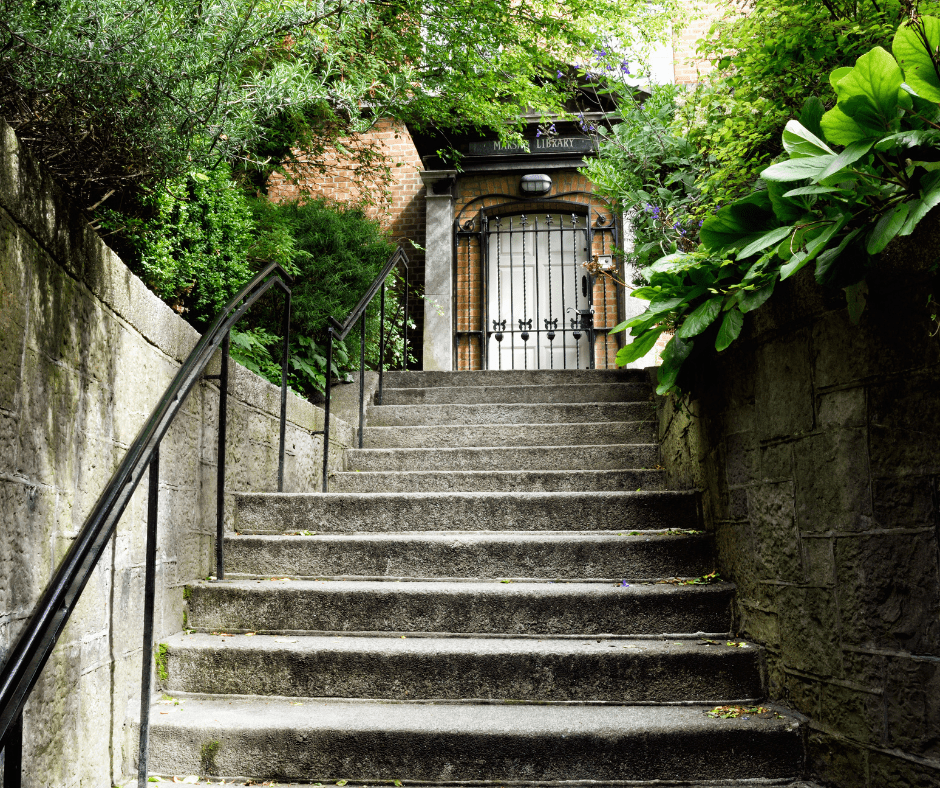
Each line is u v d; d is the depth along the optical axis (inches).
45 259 71.9
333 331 168.9
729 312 107.0
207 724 89.9
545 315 315.6
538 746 88.0
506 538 126.6
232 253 163.2
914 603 77.5
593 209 309.3
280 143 222.7
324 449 164.2
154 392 103.0
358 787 87.2
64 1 68.9
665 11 199.0
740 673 100.5
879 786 79.7
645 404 195.0
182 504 113.3
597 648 102.9
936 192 72.6
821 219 87.4
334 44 159.5
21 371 67.1
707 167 167.6
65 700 74.7
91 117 77.2
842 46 104.3
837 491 88.1
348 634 112.0
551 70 247.0
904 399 80.0
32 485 69.2
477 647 103.4
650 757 88.0
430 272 300.8
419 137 291.6
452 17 205.9
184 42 82.2
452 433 191.6
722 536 119.3
